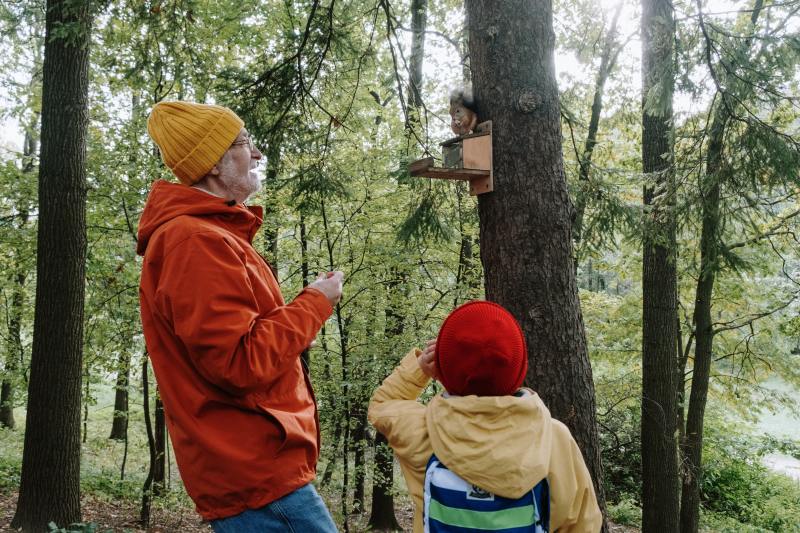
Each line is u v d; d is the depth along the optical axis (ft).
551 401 8.77
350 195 19.66
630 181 20.36
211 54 23.07
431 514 4.44
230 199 5.21
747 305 32.89
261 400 4.57
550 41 9.30
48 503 17.76
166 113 5.08
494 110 9.11
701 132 18.34
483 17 9.24
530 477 4.18
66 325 18.13
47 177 18.04
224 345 4.17
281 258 28.14
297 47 17.61
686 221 19.12
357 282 26.78
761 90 16.89
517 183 8.93
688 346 29.25
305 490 4.61
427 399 26.07
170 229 4.53
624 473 39.88
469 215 24.49
